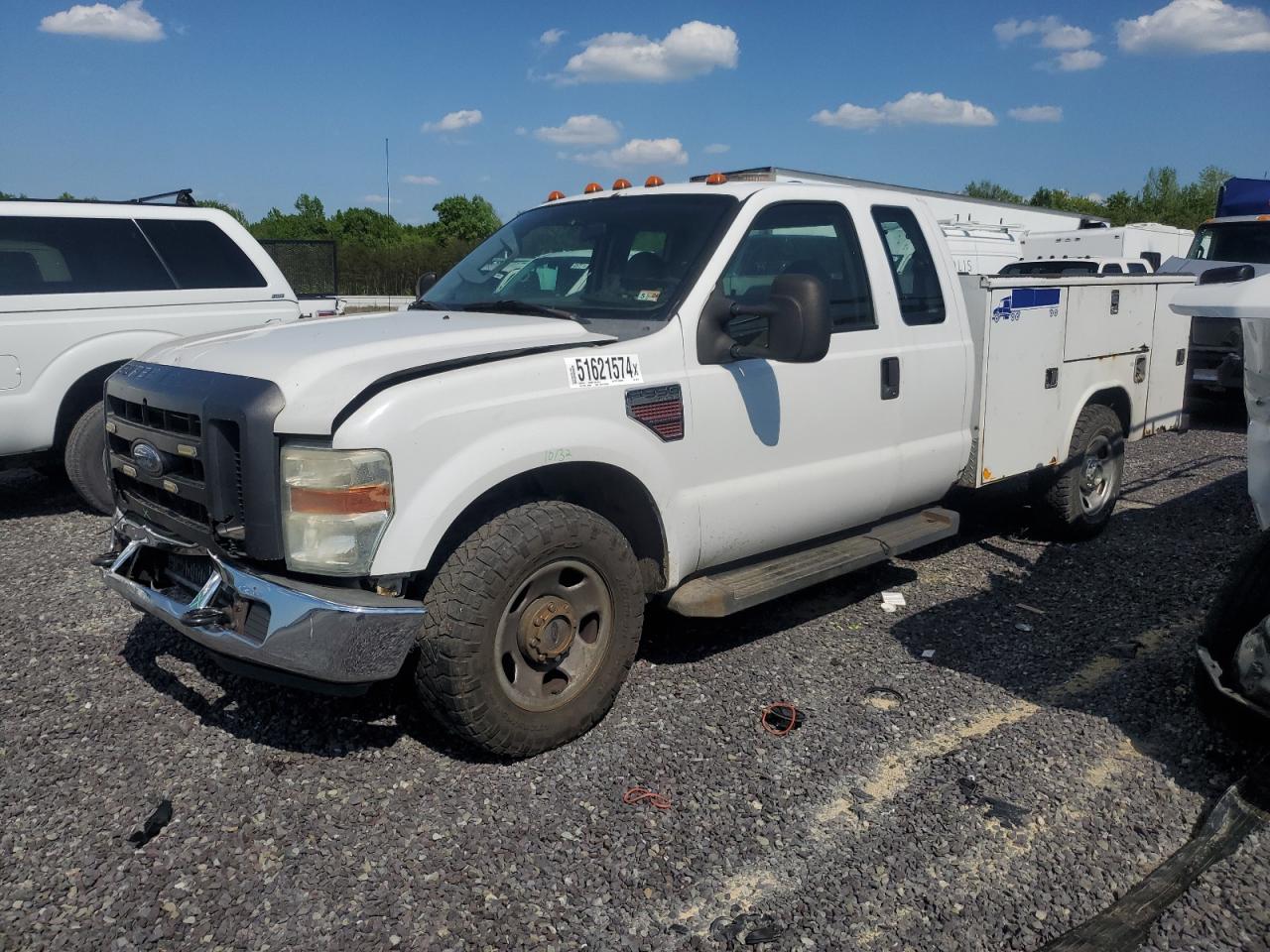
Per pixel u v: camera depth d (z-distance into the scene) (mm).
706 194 4523
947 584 5648
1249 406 3852
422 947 2697
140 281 7219
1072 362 5910
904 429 4945
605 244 4547
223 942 2703
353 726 3889
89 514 7074
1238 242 13578
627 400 3805
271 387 3254
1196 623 5051
